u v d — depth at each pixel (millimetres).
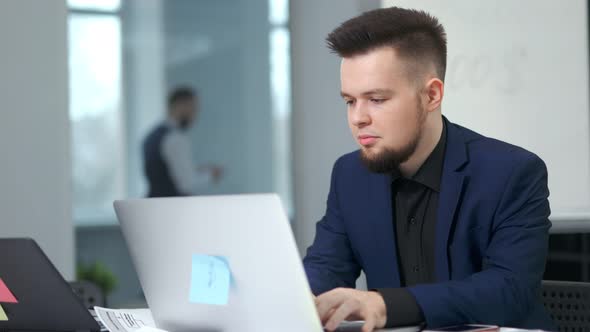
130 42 10023
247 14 10242
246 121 10195
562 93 3736
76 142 9727
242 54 10266
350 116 1914
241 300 1561
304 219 4180
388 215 2092
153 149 9516
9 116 3832
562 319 2145
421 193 2080
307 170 4156
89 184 9688
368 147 1902
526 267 1901
